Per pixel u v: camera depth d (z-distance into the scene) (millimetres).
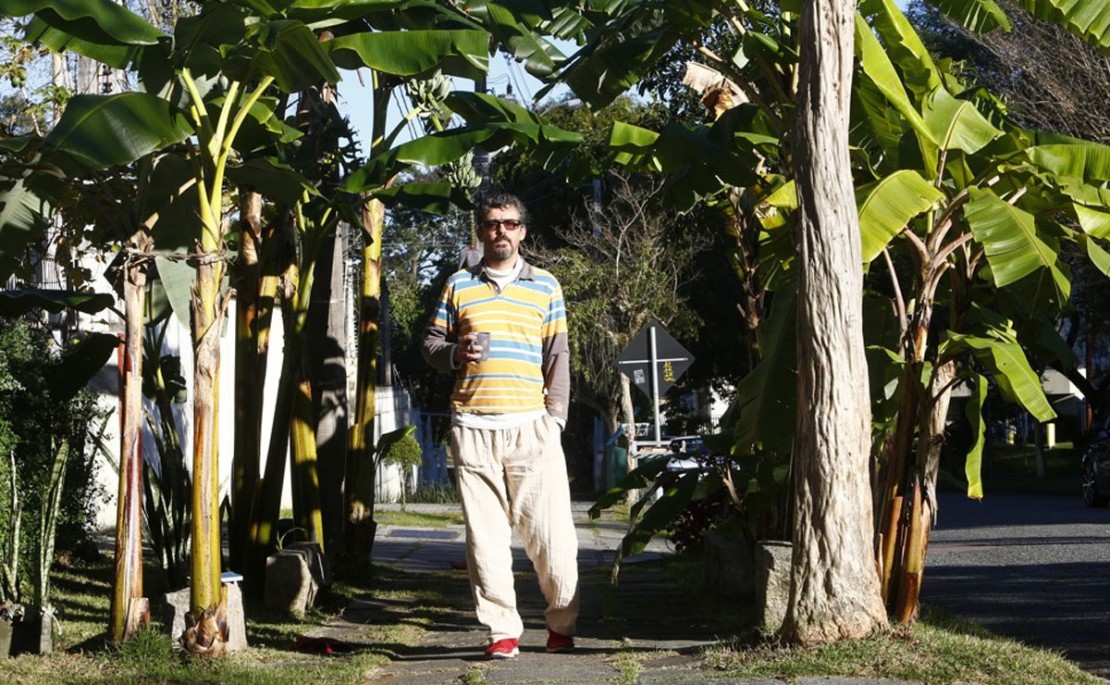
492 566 7051
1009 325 8141
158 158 7656
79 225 9898
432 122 11719
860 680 5859
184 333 18484
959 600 10688
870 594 6641
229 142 7086
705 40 13359
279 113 10445
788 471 8523
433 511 23250
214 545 7023
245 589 9812
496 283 7145
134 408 7242
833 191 6613
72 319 13117
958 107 7699
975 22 8742
